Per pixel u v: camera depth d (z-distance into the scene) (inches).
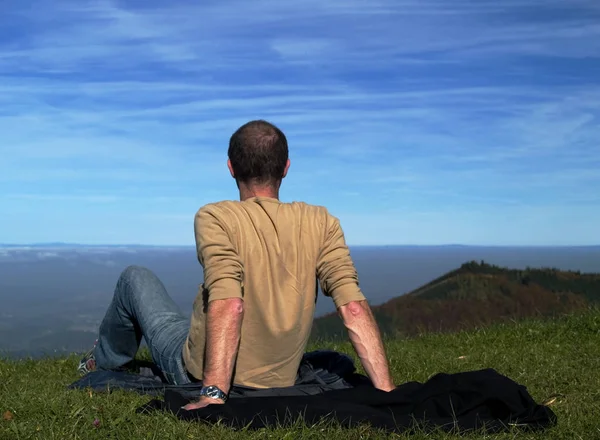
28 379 207.2
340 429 118.0
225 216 135.9
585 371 206.1
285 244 137.0
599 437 126.3
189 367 145.5
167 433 117.6
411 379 206.7
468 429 121.3
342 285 140.1
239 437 116.3
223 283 130.6
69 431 123.3
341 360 160.1
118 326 177.5
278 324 135.7
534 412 127.5
